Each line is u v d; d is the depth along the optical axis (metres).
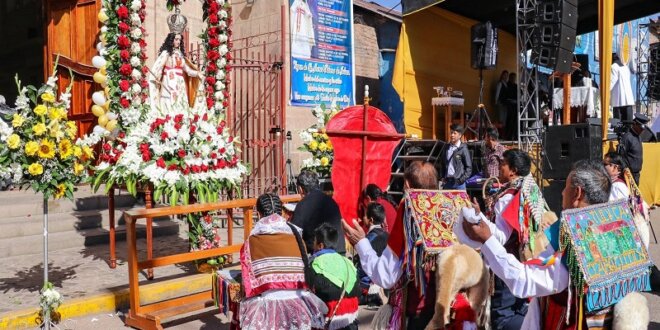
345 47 13.66
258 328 4.05
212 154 7.46
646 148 15.06
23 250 7.95
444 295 3.30
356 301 4.41
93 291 6.30
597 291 2.63
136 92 7.27
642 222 6.02
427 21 13.43
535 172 10.69
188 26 11.98
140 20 7.44
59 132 5.48
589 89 13.90
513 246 4.43
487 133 9.59
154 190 7.33
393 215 5.74
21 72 18.81
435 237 3.41
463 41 14.69
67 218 8.86
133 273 5.65
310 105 12.95
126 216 5.68
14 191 9.64
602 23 11.33
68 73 10.44
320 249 4.45
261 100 12.59
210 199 7.33
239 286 4.86
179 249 8.39
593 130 10.02
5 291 6.29
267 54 12.76
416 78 13.10
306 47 12.80
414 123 13.01
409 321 3.52
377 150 6.01
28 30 18.52
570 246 2.67
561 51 10.55
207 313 6.29
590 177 2.85
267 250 4.19
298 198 7.13
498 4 13.83
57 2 10.77
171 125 7.14
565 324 2.74
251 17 13.08
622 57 22.11
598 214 2.79
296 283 4.16
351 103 13.82
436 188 3.75
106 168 7.12
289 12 12.48
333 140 5.84
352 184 5.90
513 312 4.45
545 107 14.05
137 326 5.61
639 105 23.50
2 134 5.29
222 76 8.33
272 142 11.38
